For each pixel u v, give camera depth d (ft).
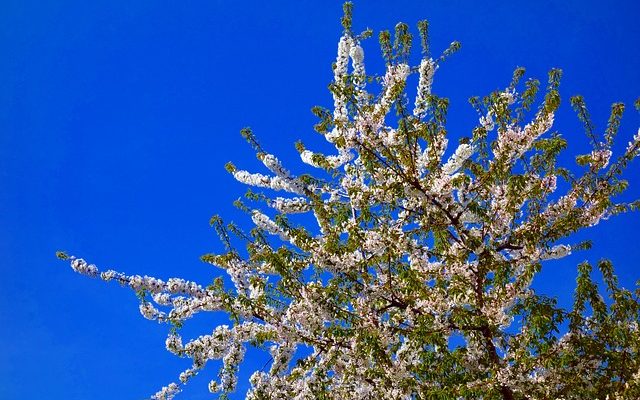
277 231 37.17
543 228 32.42
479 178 32.55
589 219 32.07
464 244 32.35
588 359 30.37
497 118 32.17
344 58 34.06
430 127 31.68
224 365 33.37
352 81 30.19
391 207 32.42
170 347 33.19
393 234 31.78
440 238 31.71
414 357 31.83
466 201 31.99
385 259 32.42
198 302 32.24
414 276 30.14
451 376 30.22
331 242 31.78
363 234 32.17
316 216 35.42
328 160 36.17
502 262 30.73
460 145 32.42
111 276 31.09
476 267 32.50
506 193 31.78
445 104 30.50
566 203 32.14
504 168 32.17
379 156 31.27
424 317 30.50
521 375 29.35
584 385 30.04
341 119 32.07
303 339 31.81
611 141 31.60
